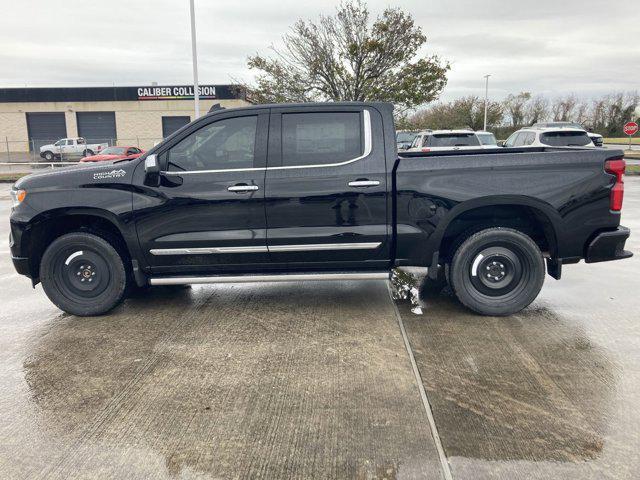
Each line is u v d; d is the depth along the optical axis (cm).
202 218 477
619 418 313
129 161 511
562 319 480
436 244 479
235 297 564
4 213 1241
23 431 312
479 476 263
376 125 475
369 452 284
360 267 497
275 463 277
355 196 472
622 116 5141
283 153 475
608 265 678
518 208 495
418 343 429
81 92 4200
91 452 290
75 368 395
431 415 319
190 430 309
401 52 1959
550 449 284
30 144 4269
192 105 4259
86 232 494
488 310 486
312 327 469
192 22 2038
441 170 467
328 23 1975
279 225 476
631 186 1617
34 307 544
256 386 361
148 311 521
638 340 429
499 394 344
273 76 2044
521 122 5447
